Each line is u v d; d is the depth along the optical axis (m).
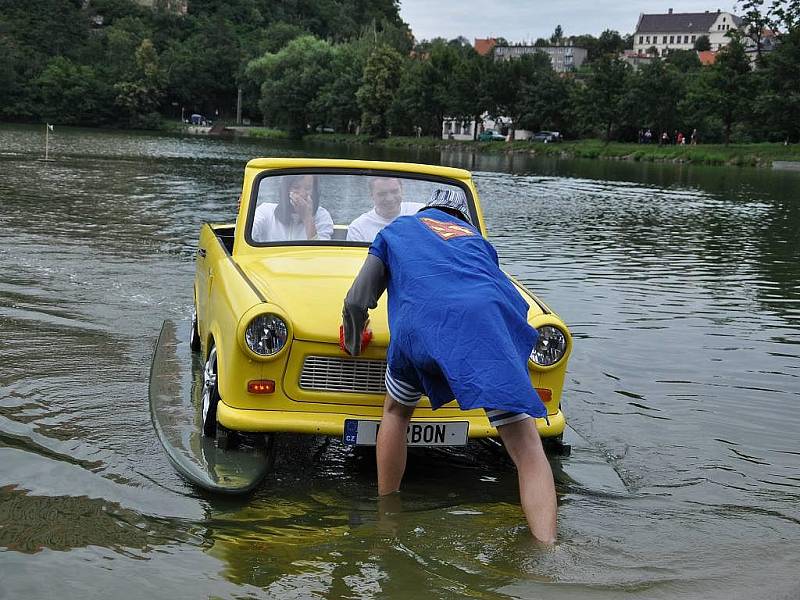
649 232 15.93
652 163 56.56
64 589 2.99
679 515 3.95
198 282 6.27
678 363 6.71
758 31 66.88
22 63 111.81
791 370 6.62
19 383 5.32
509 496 4.10
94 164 29.97
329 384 4.21
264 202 5.39
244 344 4.09
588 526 3.76
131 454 4.31
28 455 4.19
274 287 4.52
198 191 20.56
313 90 98.56
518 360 3.32
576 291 9.56
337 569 3.23
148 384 5.46
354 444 4.18
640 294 9.55
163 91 121.00
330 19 173.12
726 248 13.94
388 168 5.52
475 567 3.29
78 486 3.88
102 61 123.81
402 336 3.49
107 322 7.06
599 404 5.65
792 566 3.44
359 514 3.79
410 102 84.81
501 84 80.62
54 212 14.55
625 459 4.70
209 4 162.00
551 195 24.52
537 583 3.18
